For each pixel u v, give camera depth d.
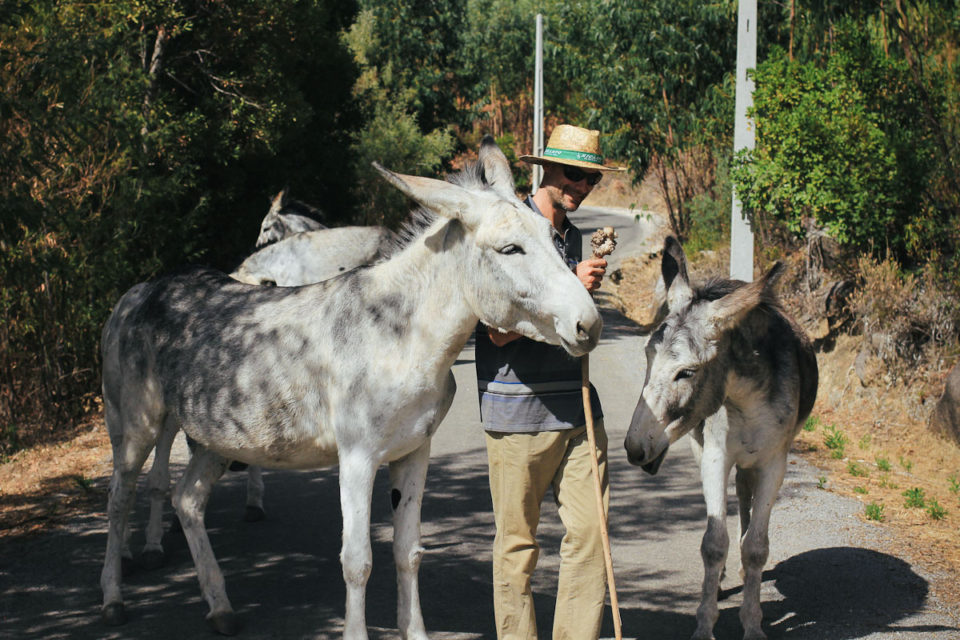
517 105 63.50
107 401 4.98
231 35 14.92
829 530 5.93
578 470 3.75
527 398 3.69
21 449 8.74
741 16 10.47
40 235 9.27
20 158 6.88
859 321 9.88
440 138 30.80
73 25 9.62
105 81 10.35
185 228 13.36
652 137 20.25
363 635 3.91
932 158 9.52
